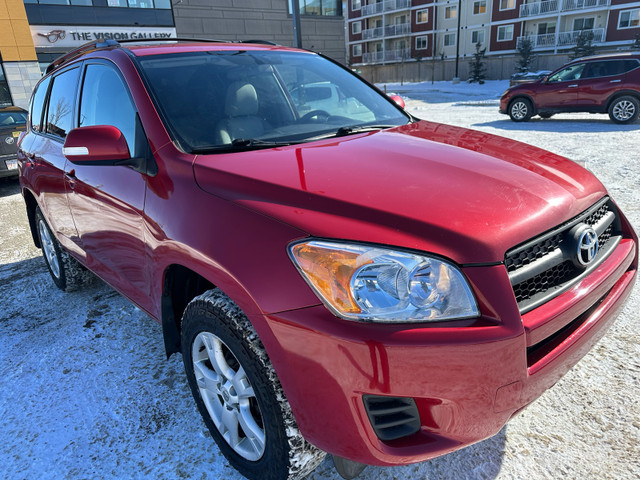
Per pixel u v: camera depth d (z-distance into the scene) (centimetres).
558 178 187
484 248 140
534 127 1157
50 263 379
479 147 216
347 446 144
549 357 152
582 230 163
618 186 548
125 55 247
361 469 169
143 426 220
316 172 176
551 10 4025
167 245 186
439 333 132
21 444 212
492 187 167
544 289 155
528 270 147
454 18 4616
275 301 144
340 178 171
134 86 228
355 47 5675
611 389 224
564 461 186
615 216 204
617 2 3738
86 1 2262
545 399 221
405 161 189
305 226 148
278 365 147
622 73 1132
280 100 254
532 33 4228
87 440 212
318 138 229
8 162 778
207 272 165
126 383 252
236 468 186
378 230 143
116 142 204
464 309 137
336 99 277
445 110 1723
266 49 297
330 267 139
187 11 2558
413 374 132
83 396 243
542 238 153
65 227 312
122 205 223
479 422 141
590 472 180
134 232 217
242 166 183
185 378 253
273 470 164
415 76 4797
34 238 410
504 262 142
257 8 2748
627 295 195
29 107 425
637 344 257
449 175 175
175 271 201
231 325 160
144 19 2439
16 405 239
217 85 241
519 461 188
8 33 1966
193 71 244
